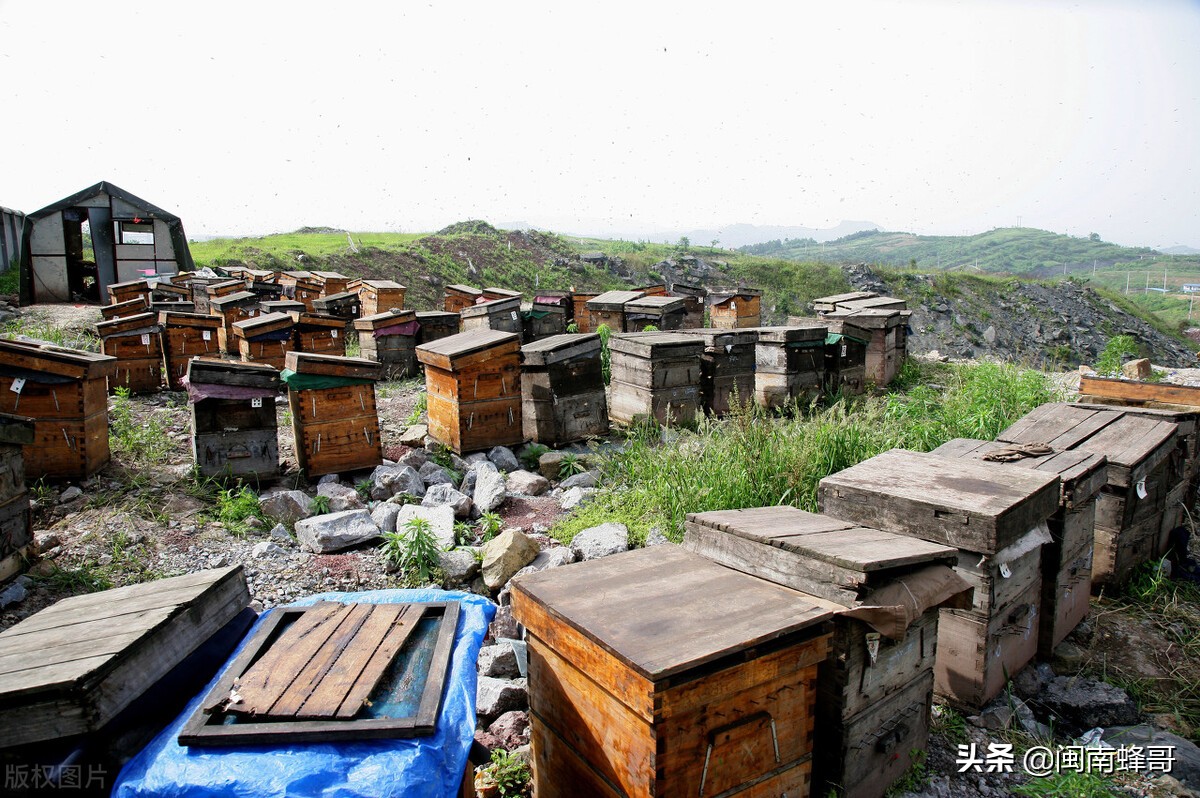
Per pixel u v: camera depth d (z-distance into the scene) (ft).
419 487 24.23
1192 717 14.88
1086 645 16.84
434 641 11.00
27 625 9.87
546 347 28.30
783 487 22.50
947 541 13.08
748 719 9.48
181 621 10.02
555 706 10.66
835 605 10.50
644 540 20.53
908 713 12.25
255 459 23.38
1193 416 21.12
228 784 8.04
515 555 19.04
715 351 32.58
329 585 18.49
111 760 8.74
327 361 24.03
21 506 17.38
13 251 87.51
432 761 8.59
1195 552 21.80
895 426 28.53
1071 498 15.30
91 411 22.88
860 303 45.34
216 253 100.53
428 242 131.34
